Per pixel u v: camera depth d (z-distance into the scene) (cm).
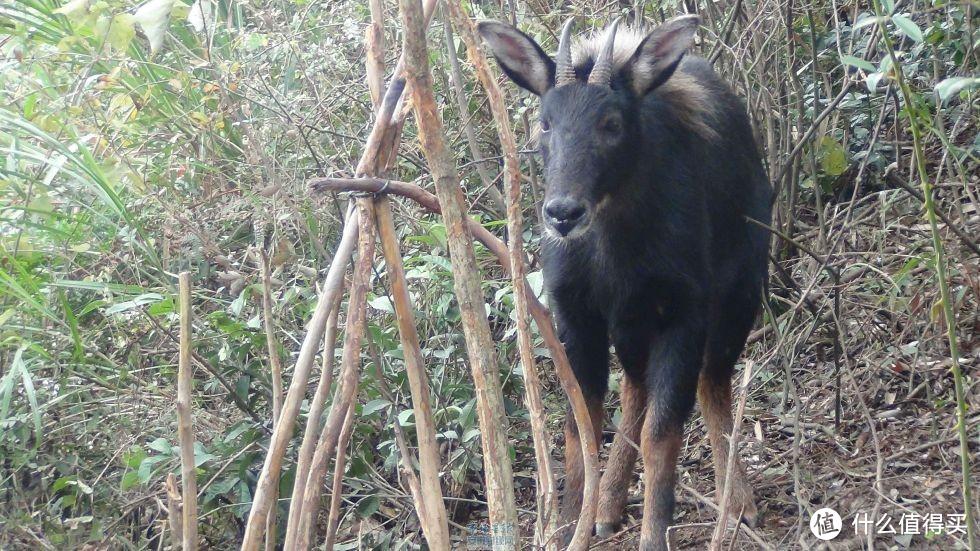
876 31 914
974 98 936
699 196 729
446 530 500
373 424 788
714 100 803
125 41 762
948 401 814
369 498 769
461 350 822
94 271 880
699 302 711
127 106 875
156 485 782
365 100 994
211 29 916
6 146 834
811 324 905
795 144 988
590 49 745
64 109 828
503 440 466
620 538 750
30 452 748
